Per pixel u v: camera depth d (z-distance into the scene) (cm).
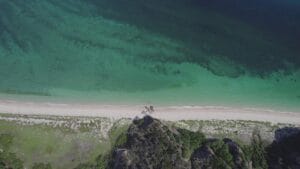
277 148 5684
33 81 6288
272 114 6122
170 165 5238
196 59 6706
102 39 6881
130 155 5353
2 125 5753
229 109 6134
